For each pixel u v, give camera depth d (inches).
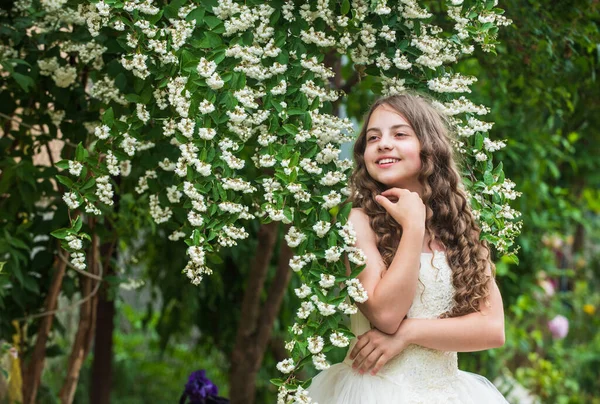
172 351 178.4
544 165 181.6
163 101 81.4
